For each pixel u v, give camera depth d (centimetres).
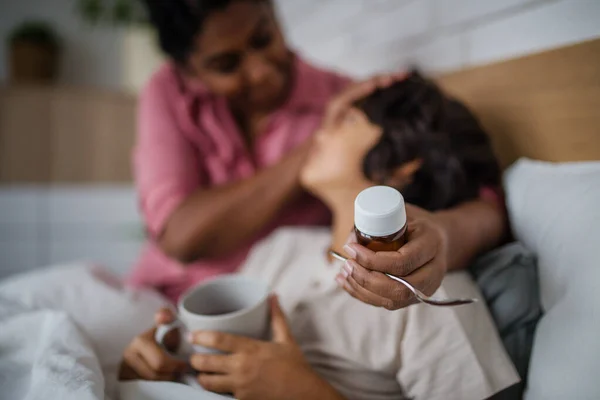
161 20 74
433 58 77
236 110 84
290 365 38
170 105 82
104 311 54
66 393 34
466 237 42
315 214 82
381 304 31
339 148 51
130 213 161
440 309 39
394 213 28
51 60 183
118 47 201
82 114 154
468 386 38
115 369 48
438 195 44
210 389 39
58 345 41
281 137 83
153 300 61
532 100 56
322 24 117
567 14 52
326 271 50
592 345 33
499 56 63
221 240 68
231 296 46
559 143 53
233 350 38
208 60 73
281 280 58
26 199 153
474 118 55
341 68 110
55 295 55
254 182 69
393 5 87
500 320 42
